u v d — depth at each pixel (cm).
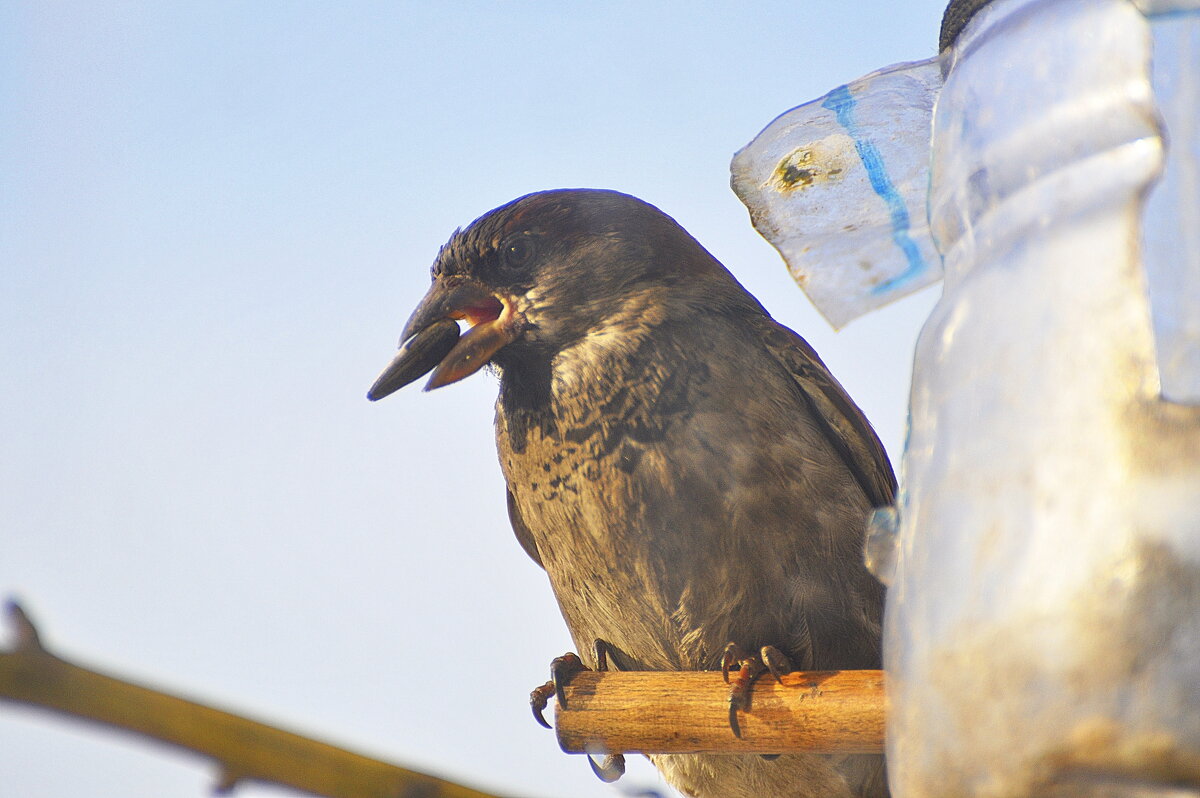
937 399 102
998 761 85
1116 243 93
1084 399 89
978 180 109
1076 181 98
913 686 94
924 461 102
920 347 110
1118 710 81
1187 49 106
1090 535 84
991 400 95
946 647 90
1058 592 84
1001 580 88
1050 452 89
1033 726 83
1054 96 103
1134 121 97
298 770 81
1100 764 80
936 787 89
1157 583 82
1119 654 81
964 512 93
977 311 101
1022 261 98
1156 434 85
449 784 87
